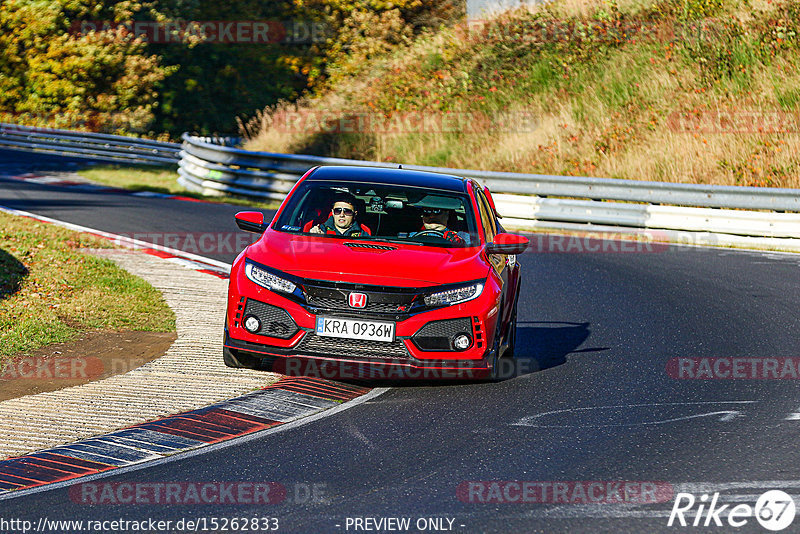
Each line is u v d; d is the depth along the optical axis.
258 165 82.88
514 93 104.88
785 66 95.38
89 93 159.75
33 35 159.25
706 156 82.12
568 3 119.75
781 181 77.00
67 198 75.94
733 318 39.41
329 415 25.09
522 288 46.19
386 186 30.89
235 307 26.73
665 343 34.91
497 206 72.25
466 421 24.73
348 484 19.86
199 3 174.50
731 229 62.97
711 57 99.25
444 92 108.00
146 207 71.94
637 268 52.56
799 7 103.75
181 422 24.16
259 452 21.97
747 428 24.45
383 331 25.73
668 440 23.33
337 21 163.25
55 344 31.86
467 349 26.28
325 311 25.86
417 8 148.25
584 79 102.94
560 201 69.44
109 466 20.91
